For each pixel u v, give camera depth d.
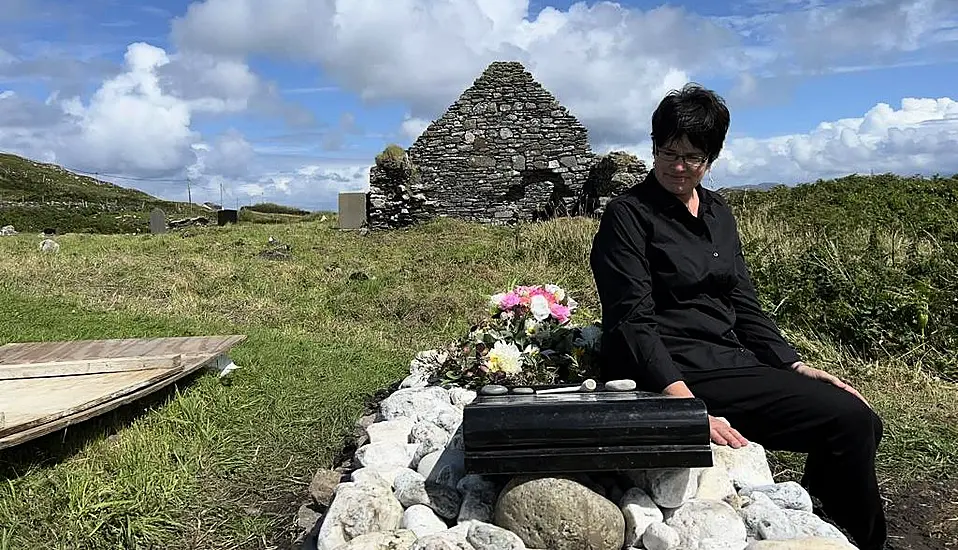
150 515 3.29
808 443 2.80
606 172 18.12
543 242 11.70
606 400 2.46
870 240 7.56
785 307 6.52
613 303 2.94
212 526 3.31
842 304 6.27
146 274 10.08
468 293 9.10
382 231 17.33
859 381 5.52
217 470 3.86
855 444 2.71
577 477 2.48
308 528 2.99
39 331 6.48
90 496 3.29
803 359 5.93
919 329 6.01
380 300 8.61
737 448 2.72
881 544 2.87
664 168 2.96
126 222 31.17
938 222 10.48
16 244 13.89
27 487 3.39
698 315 3.03
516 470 2.38
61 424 3.59
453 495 2.64
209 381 5.01
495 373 3.62
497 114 19.34
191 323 7.19
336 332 7.46
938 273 6.78
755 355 3.21
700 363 2.95
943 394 5.22
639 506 2.46
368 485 2.67
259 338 6.54
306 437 4.34
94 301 8.28
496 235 15.21
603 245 3.02
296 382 5.30
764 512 2.51
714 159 2.97
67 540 3.03
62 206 38.94
